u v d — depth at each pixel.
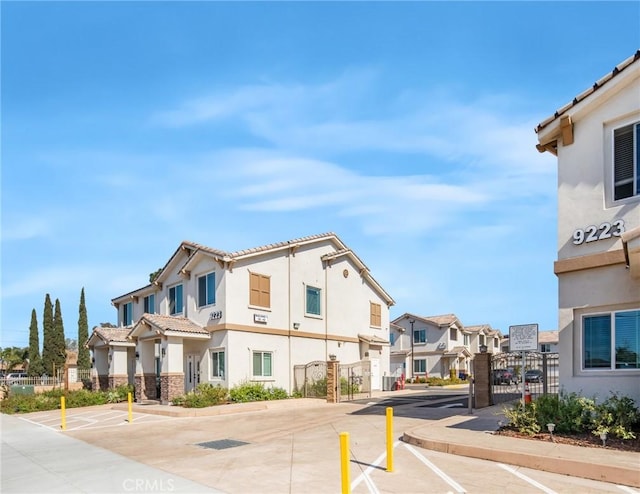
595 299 12.26
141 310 34.41
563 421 11.38
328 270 31.30
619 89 12.46
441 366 55.22
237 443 13.73
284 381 27.53
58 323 49.94
